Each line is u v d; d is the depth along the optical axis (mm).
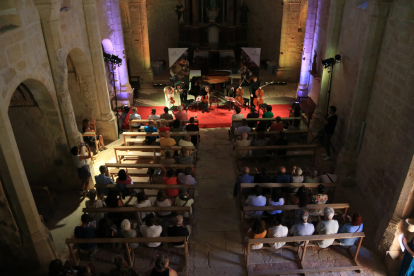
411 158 5949
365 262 6891
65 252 7227
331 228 6457
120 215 7078
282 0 17312
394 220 6543
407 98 6797
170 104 14117
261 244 6707
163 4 19094
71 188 9367
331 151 11133
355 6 9336
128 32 16422
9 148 5797
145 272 6516
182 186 7480
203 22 20578
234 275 6602
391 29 7438
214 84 16375
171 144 9805
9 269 6867
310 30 14086
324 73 11562
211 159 10844
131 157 10828
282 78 17766
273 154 10062
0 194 5988
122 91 15102
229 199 8867
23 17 6641
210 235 7621
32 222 6461
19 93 7777
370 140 8500
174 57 14945
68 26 9031
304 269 6609
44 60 7570
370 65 8148
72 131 8734
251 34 20953
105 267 6621
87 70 10875
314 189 8156
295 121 11406
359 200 8781
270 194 8164
